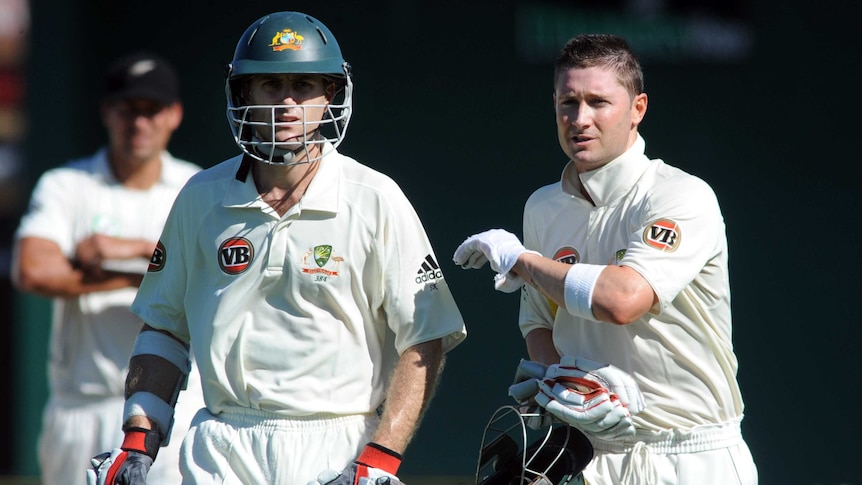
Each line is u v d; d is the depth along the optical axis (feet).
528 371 42.70
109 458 41.04
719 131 81.00
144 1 84.28
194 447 41.09
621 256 41.50
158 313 42.68
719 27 80.53
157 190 64.34
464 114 82.28
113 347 61.36
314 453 40.06
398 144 82.38
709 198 40.86
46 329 87.97
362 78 82.38
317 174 40.32
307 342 40.01
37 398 87.86
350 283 40.24
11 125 89.51
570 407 40.40
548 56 81.66
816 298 80.64
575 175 42.91
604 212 41.96
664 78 81.20
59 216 63.00
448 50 82.17
